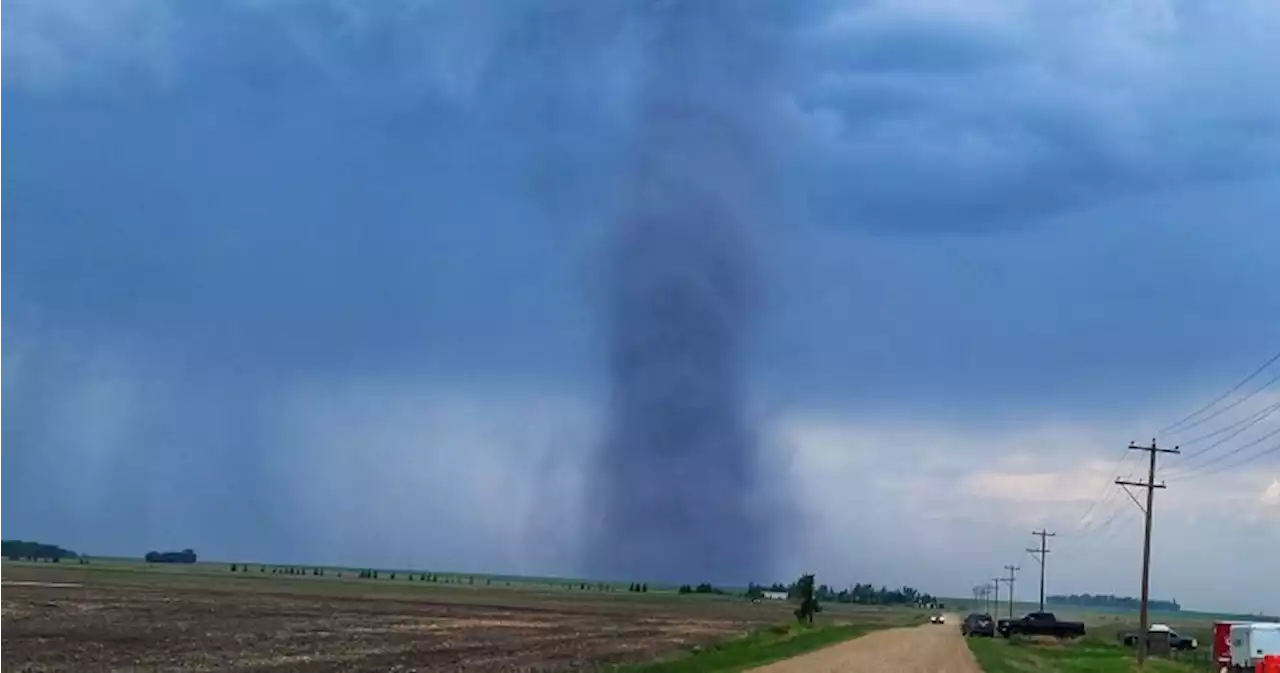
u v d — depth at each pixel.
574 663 59.00
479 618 111.06
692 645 79.69
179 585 158.75
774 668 60.81
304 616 98.00
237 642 65.31
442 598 166.00
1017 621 151.62
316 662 54.81
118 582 156.25
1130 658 100.56
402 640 74.19
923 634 131.38
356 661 56.31
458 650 67.06
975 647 103.88
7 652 52.22
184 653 56.19
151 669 47.47
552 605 164.38
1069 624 149.75
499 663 57.97
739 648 76.06
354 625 88.56
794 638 94.25
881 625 160.62
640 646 76.12
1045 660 90.88
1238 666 83.44
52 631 66.31
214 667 49.75
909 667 68.38
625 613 146.88
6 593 107.56
